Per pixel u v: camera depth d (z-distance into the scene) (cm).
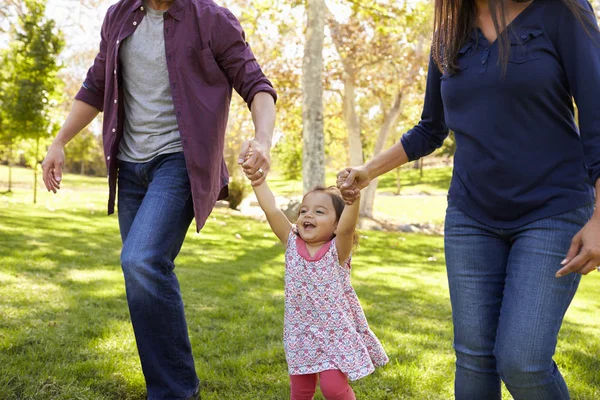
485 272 212
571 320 577
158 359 255
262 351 378
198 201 257
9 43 1684
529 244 197
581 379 358
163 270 255
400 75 1836
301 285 256
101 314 443
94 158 4900
